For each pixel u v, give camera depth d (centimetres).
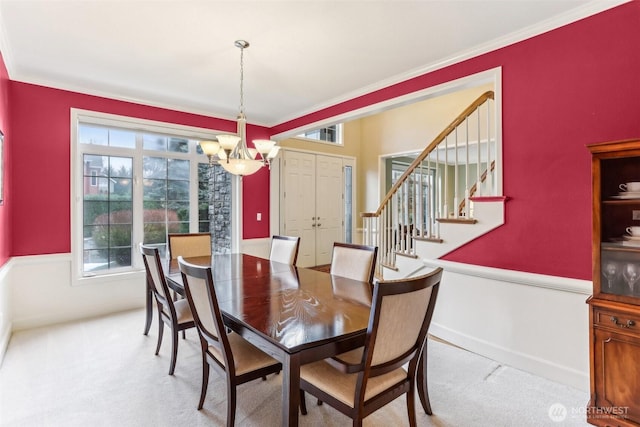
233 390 178
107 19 236
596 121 219
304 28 247
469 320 290
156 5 220
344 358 171
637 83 204
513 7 221
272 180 552
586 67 223
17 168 334
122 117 397
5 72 300
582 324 227
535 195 247
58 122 357
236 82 353
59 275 358
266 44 271
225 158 266
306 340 147
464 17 233
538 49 244
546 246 242
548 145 240
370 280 258
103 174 400
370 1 215
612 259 189
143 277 415
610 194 192
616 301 184
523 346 255
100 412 203
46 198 351
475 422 194
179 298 360
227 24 242
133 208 421
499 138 264
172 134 438
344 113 396
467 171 318
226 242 504
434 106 586
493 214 270
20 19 236
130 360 271
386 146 665
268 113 469
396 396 167
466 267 289
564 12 227
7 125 314
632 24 206
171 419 197
